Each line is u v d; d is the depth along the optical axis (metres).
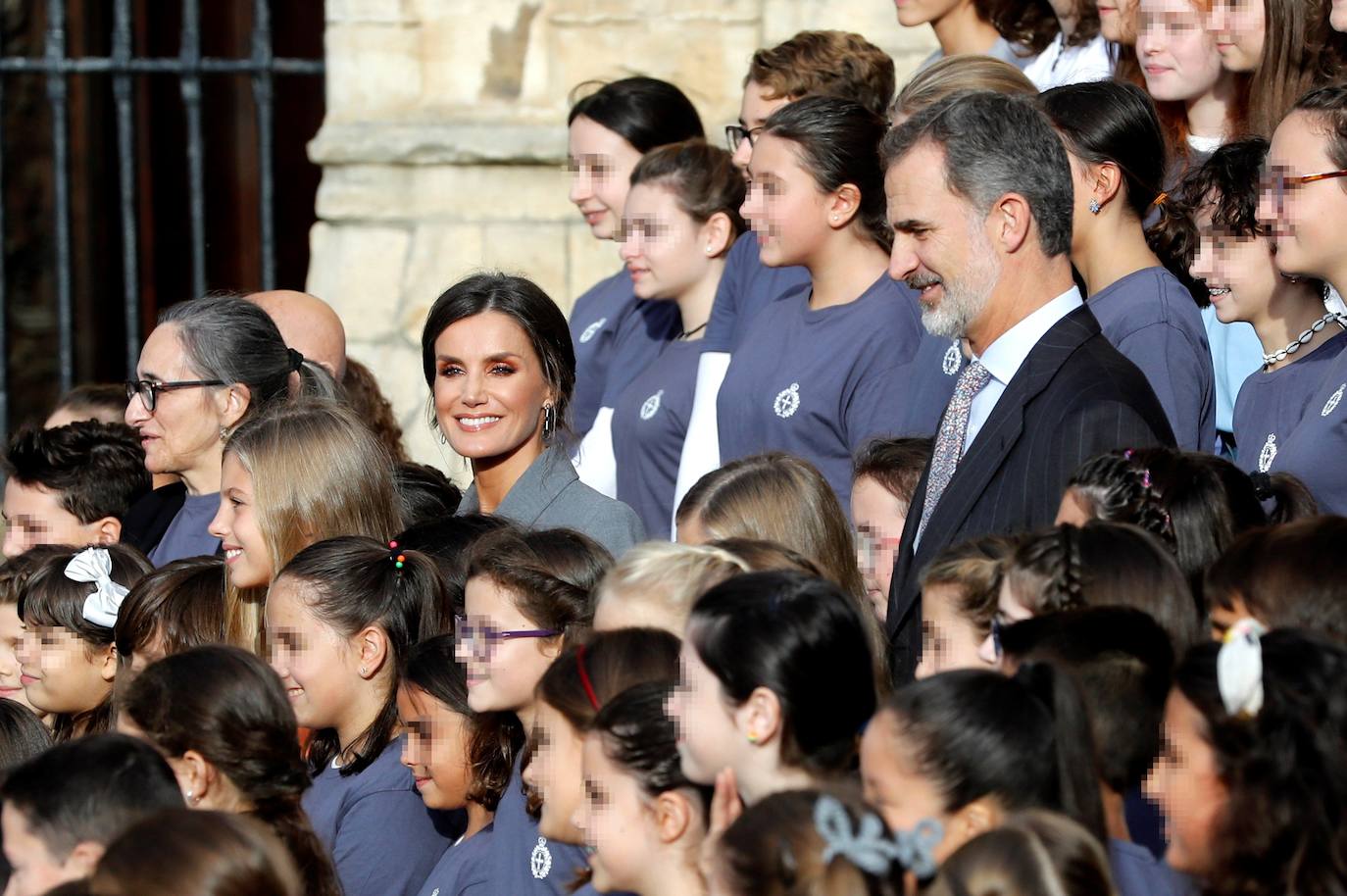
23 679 14.98
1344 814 7.74
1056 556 9.75
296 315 18.19
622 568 10.79
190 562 14.18
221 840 8.26
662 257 17.66
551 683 10.22
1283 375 13.17
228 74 26.39
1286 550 9.24
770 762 8.96
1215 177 13.42
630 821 9.29
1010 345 11.85
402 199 23.36
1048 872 7.40
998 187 11.66
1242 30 14.84
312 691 12.57
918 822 7.98
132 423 16.36
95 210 28.33
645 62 22.88
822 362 14.95
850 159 14.95
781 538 12.00
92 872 8.44
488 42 23.25
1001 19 18.33
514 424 14.86
